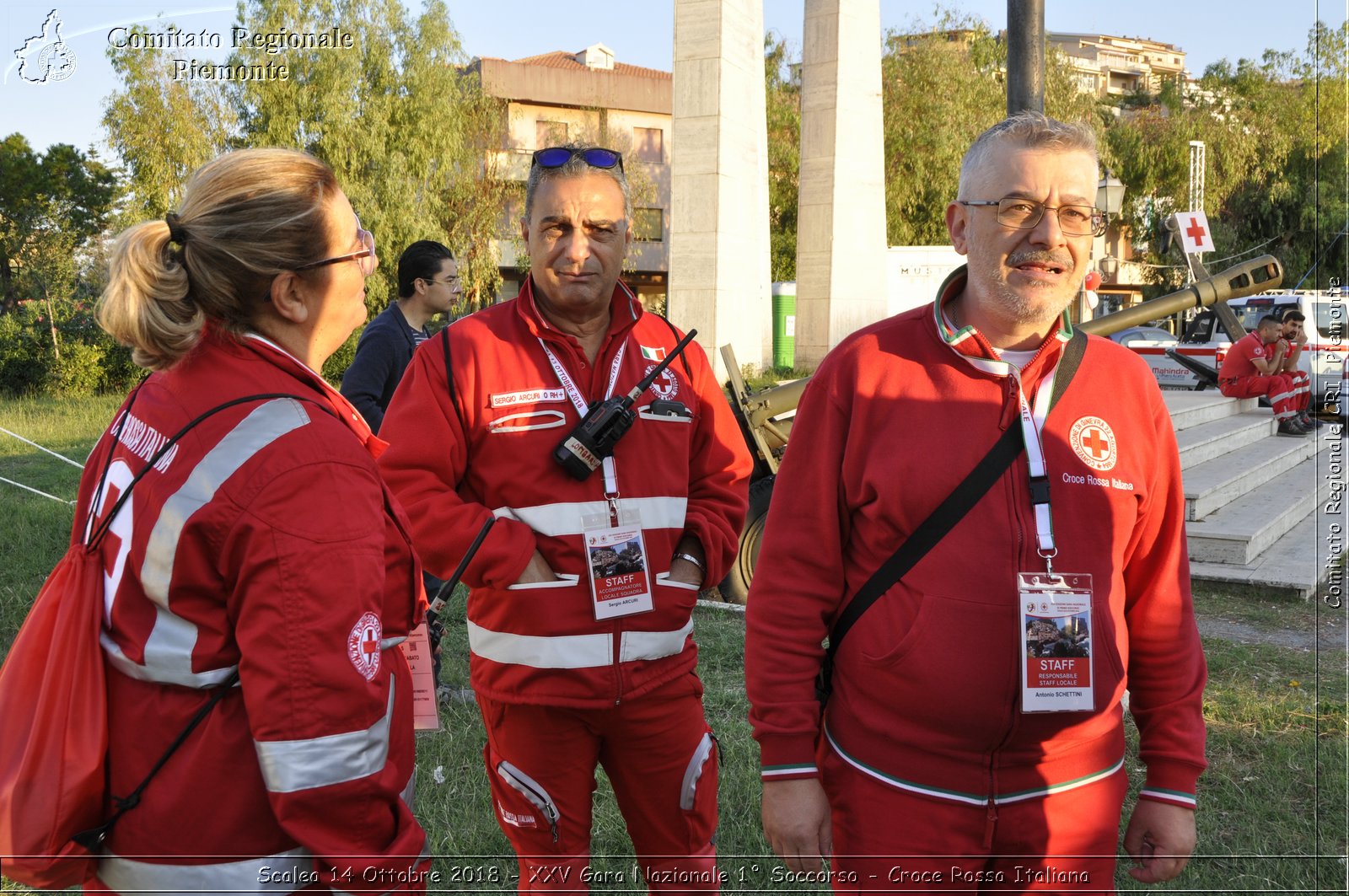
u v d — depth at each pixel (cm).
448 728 413
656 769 242
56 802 135
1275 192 3269
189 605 141
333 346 166
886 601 185
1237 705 461
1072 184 181
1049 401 186
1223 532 723
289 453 143
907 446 185
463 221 2891
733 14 1880
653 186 3691
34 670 141
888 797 184
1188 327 1872
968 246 190
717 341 1866
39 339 1873
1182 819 191
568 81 3650
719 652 521
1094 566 182
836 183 2267
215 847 140
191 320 146
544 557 232
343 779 139
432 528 225
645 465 240
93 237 1927
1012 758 182
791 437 199
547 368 238
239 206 150
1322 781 378
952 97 3231
